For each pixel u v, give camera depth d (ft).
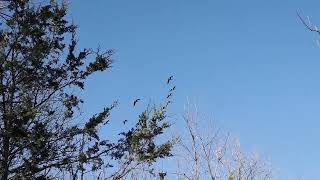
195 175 44.14
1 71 32.81
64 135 32.37
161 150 32.37
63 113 33.30
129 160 32.24
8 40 33.91
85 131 32.58
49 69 34.12
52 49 34.68
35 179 30.48
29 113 30.96
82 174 31.89
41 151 30.96
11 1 34.27
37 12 34.76
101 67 34.99
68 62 34.73
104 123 33.42
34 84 33.71
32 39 34.47
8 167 30.81
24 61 33.53
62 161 31.76
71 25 35.88
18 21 34.12
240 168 47.16
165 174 32.12
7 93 32.63
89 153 32.01
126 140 32.53
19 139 31.09
